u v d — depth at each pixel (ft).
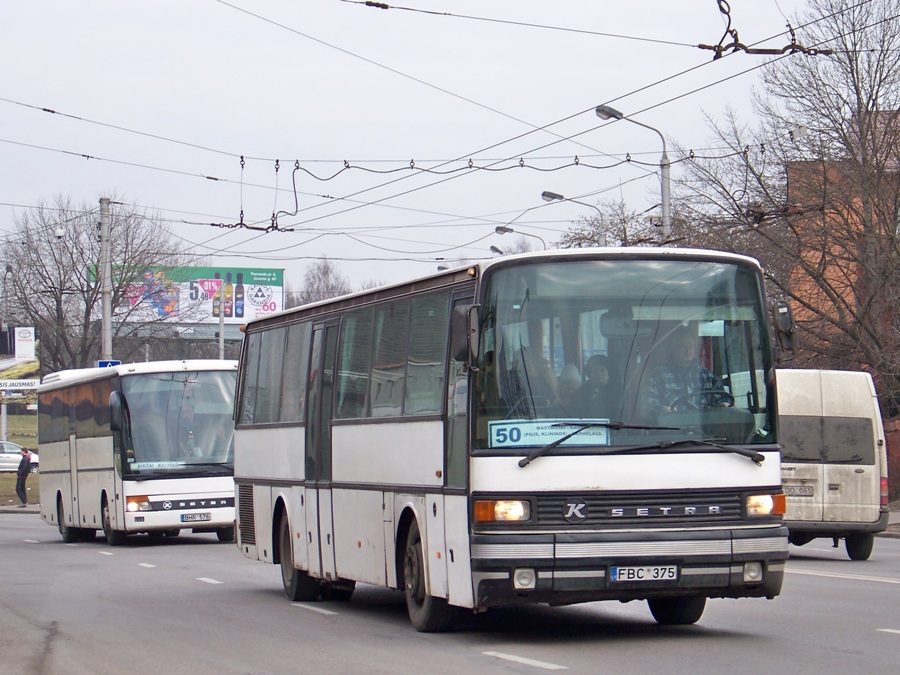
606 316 34.17
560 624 39.50
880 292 106.11
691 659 31.30
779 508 33.99
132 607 48.06
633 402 33.63
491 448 33.27
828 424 63.87
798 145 108.58
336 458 45.06
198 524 81.92
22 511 139.74
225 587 55.93
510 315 34.06
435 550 36.42
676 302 34.55
